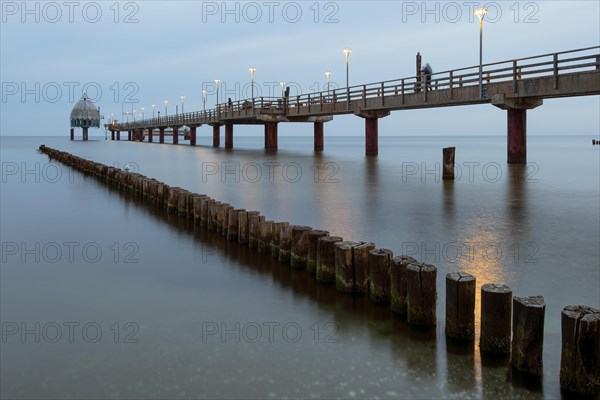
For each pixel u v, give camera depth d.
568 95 26.00
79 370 6.41
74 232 15.24
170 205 18.22
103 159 50.88
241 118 58.22
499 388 5.88
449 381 6.04
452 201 19.88
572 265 10.57
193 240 13.80
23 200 22.48
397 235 13.58
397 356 6.67
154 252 12.51
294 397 5.73
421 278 7.34
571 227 14.49
